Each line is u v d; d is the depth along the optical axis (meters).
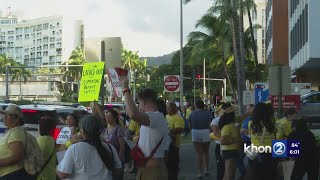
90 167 5.50
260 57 112.12
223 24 48.66
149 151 6.16
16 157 6.29
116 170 5.88
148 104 6.38
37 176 6.69
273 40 45.94
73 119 9.27
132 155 6.29
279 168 9.05
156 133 6.14
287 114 10.10
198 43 55.59
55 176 7.29
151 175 6.16
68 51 194.00
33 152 6.51
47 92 123.31
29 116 11.32
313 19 29.38
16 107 6.48
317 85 53.00
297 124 9.90
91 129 5.54
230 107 9.61
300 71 39.06
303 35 32.62
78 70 122.75
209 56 55.72
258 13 108.69
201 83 92.94
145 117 5.99
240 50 29.69
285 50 45.31
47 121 7.27
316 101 28.64
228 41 49.62
